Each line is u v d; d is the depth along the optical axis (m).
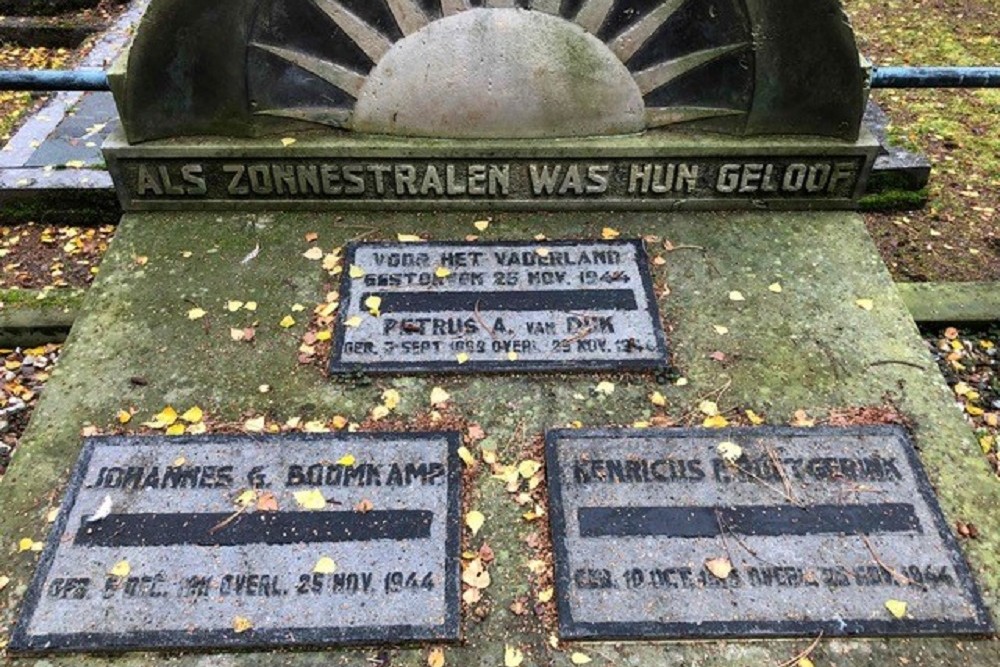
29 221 4.71
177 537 2.33
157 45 2.98
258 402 2.72
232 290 3.08
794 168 3.26
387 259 3.12
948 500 2.46
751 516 2.38
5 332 3.91
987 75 3.27
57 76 3.30
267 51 3.07
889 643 2.18
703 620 2.19
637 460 2.51
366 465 2.50
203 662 2.15
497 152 3.21
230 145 3.20
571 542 2.33
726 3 2.98
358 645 2.17
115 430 2.64
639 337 2.87
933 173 5.05
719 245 3.24
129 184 3.30
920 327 3.92
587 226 3.31
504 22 3.03
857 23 6.73
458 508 2.41
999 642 2.19
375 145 3.20
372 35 3.08
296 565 2.28
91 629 2.17
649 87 3.18
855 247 3.24
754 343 2.90
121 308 3.02
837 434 2.59
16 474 2.52
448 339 2.86
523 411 2.70
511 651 2.16
